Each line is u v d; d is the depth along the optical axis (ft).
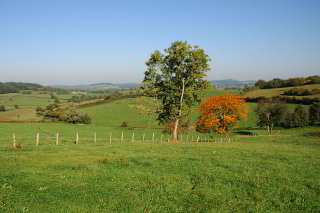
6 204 54.19
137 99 193.57
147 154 105.29
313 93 447.01
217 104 208.44
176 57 181.98
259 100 474.08
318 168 86.94
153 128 362.33
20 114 491.31
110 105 518.78
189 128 249.96
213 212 53.98
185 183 70.23
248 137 245.86
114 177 73.56
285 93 482.28
